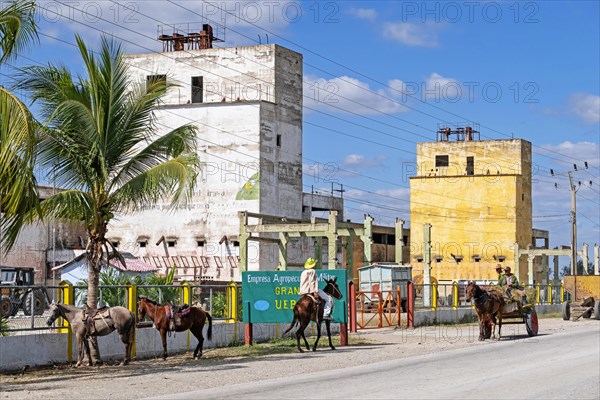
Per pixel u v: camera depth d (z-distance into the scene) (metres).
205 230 61.72
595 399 15.82
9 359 20.81
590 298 47.25
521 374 19.92
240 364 22.81
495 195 83.31
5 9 19.08
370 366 22.11
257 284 28.34
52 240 62.84
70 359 22.69
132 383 18.69
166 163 22.73
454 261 83.75
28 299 22.64
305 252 67.19
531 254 70.50
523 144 85.56
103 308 22.09
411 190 86.12
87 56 22.47
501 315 31.61
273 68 62.62
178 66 63.75
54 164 22.38
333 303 28.20
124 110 22.91
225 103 62.06
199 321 24.48
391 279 48.69
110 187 23.08
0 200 18.91
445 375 19.77
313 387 17.61
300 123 65.44
